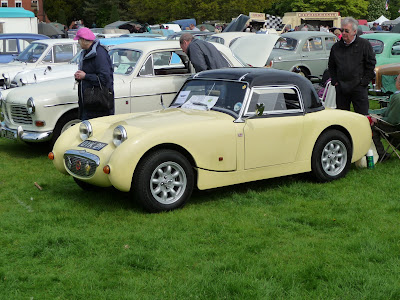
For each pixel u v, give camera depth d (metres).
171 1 48.91
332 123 6.49
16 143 9.94
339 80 7.58
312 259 4.38
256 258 4.41
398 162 7.51
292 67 15.98
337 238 4.84
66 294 3.86
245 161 5.90
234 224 5.21
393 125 7.13
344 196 6.04
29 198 6.27
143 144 5.29
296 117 6.22
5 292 3.89
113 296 3.80
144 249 4.64
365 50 7.38
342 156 6.68
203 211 5.61
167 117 5.92
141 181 5.36
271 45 11.25
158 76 8.75
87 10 72.94
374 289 3.85
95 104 7.29
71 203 6.00
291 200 5.96
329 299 3.72
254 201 5.93
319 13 34.50
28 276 4.13
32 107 8.21
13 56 14.39
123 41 11.91
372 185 6.45
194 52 8.03
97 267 4.28
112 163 5.26
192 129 5.56
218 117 5.89
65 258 4.48
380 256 4.39
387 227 5.09
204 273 4.12
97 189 6.49
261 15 31.19
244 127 5.85
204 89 6.42
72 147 5.96
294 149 6.23
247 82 6.06
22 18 19.83
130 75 8.57
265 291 3.82
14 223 5.33
